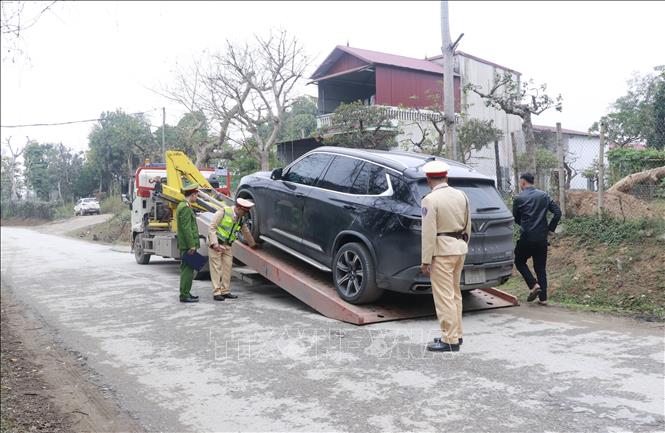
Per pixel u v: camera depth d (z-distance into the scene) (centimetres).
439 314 548
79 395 502
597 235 885
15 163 6388
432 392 445
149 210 1384
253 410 432
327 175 748
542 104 1213
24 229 4247
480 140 1716
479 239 639
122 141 4059
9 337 731
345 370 506
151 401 470
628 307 712
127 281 1118
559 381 457
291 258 854
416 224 608
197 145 2462
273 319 714
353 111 1656
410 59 2639
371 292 660
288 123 2880
